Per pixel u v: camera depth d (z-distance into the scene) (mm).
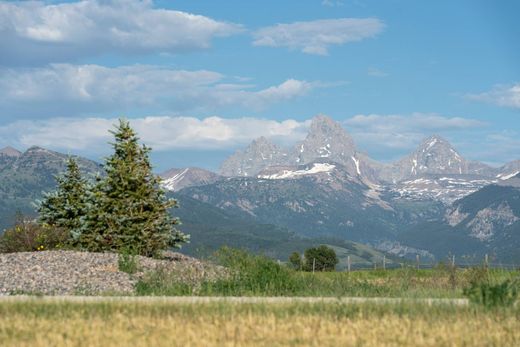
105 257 43500
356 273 52875
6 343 17000
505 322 20766
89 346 16766
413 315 22203
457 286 34344
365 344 17422
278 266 35688
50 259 41906
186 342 17281
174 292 33125
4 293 33281
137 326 19547
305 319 21078
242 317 21188
